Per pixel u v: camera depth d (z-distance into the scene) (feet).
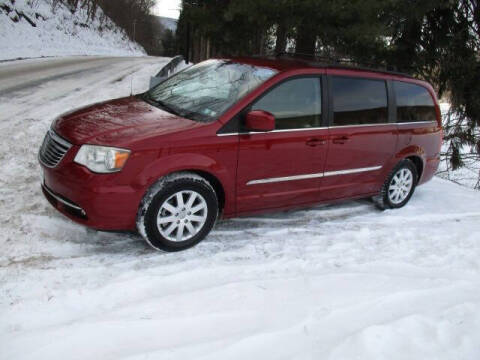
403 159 18.20
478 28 33.04
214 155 12.85
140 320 9.28
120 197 11.71
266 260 12.89
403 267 13.19
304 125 14.78
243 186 13.80
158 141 12.03
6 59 61.72
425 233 16.22
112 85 44.29
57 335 8.57
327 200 16.44
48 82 41.73
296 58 17.06
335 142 15.49
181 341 8.75
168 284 11.06
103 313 9.55
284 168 14.48
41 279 10.71
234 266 12.27
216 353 8.33
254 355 8.41
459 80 33.53
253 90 13.69
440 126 19.89
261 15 26.81
